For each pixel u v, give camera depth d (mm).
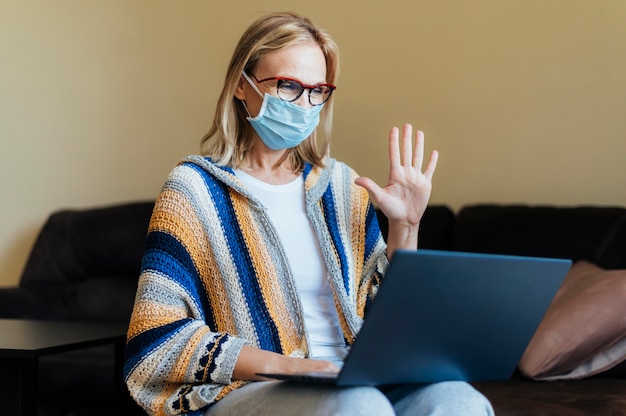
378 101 3322
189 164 1647
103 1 3764
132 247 3273
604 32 2961
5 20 3814
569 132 3016
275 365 1396
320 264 1657
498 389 2039
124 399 2184
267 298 1580
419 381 1346
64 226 3430
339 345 1626
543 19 3062
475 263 1205
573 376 2160
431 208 2957
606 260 2488
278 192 1688
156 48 3711
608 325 2127
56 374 2740
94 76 3766
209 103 3635
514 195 3100
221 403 1387
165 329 1461
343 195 1767
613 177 2941
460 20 3201
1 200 3805
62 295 3303
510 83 3115
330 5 3416
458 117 3195
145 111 3719
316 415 1228
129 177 3732
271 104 1652
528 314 1336
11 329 2221
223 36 3619
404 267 1146
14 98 3811
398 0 3303
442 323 1246
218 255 1578
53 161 3787
